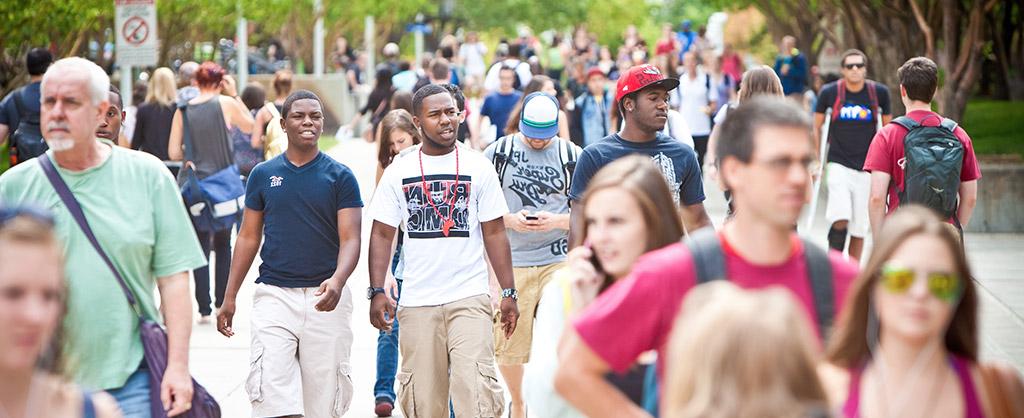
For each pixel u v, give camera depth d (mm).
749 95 15758
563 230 13898
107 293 8781
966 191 14828
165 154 20172
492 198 12500
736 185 6887
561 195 13922
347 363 12867
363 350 18094
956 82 34438
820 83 50500
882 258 6754
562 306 7891
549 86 21594
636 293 6777
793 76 42625
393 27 97938
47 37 30062
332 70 83875
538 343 7887
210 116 19328
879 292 6781
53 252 6227
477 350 12156
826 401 5148
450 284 12344
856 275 7047
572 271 7602
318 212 12594
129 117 24641
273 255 12617
